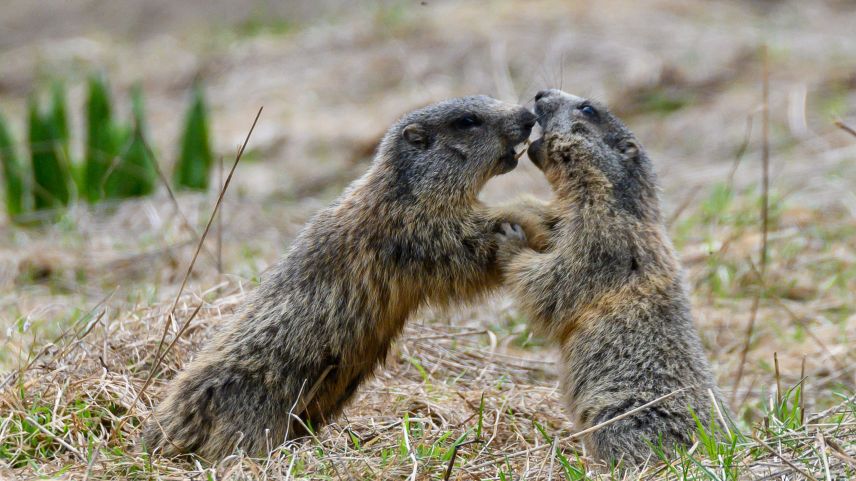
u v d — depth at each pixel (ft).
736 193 61.31
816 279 50.08
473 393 37.04
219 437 30.89
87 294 49.62
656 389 31.07
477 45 90.89
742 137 71.20
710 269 49.90
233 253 54.49
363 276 32.58
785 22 96.07
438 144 34.22
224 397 31.04
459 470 29.25
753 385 41.09
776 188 60.39
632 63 83.82
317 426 33.01
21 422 31.99
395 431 33.09
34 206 66.59
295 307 31.94
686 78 82.12
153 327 38.09
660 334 31.89
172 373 36.37
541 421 35.96
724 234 54.54
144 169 65.98
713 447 28.19
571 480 28.09
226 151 81.97
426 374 38.60
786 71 81.30
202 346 36.01
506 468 30.19
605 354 31.89
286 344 31.68
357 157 79.30
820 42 88.02
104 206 63.00
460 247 33.71
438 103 35.42
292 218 62.39
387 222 33.09
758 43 86.84
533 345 44.52
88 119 67.51
